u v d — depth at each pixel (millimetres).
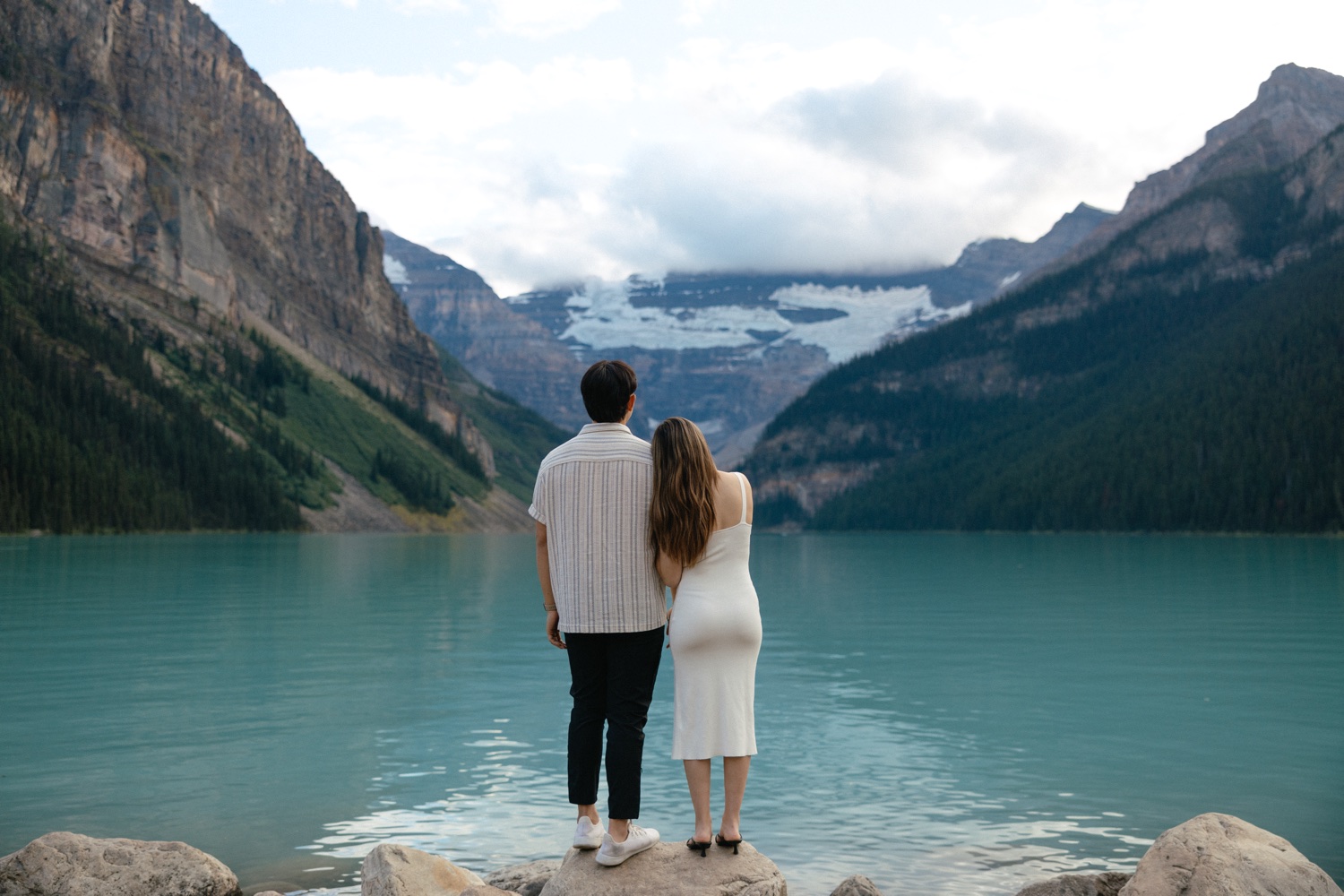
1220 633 28453
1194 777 11852
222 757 12844
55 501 128875
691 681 6477
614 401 6441
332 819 10133
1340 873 8297
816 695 17984
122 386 175250
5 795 10938
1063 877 6910
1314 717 15773
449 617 32969
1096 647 25328
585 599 6285
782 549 129125
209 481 165375
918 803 10805
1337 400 160625
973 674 20625
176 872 7535
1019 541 154000
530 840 9547
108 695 17547
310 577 54375
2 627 28188
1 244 188125
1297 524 146750
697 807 6520
